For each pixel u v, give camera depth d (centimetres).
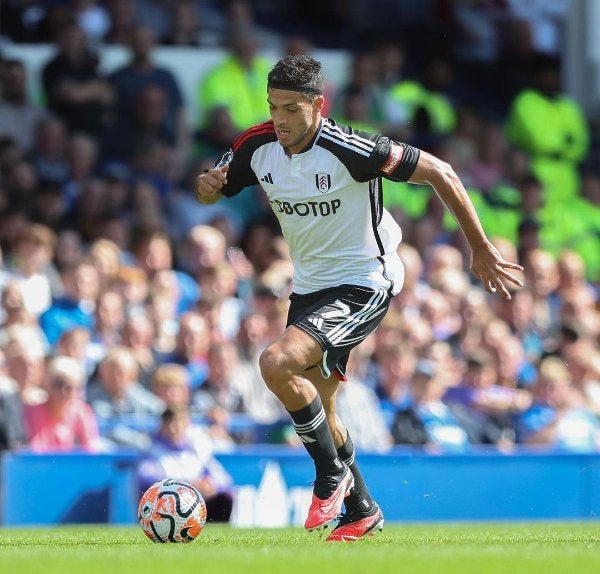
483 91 6134
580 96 6081
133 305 3844
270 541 2058
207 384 3588
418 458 3416
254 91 5156
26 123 4759
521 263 4850
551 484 3541
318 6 6056
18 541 2125
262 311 3797
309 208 1989
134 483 3203
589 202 5584
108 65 5169
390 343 3750
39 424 3319
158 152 4806
